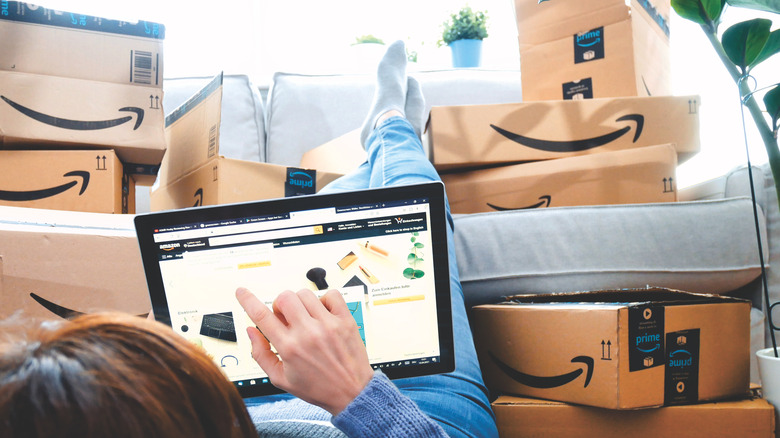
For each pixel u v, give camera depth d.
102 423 0.21
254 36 2.29
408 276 0.56
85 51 0.98
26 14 0.95
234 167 1.04
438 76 1.79
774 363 0.69
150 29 1.02
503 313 0.82
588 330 0.70
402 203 0.56
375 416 0.39
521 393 0.79
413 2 2.32
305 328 0.41
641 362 0.67
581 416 0.71
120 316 0.26
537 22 1.29
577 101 1.15
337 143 1.51
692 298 0.77
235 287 0.55
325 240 0.56
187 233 0.55
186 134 1.17
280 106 1.75
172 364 0.24
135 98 1.00
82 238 0.72
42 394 0.21
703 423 0.68
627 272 0.99
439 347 0.57
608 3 1.20
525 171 1.14
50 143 0.95
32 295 0.69
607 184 1.09
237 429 0.27
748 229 0.98
